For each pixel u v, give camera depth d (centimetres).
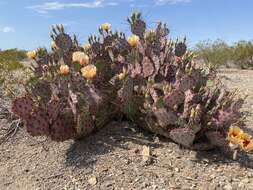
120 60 144
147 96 127
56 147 131
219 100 127
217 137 120
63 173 118
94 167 118
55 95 129
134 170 116
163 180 112
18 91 180
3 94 177
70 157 124
